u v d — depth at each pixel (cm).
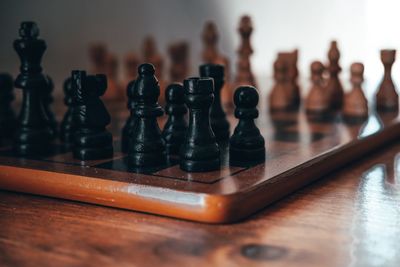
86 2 89
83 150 42
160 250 30
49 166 40
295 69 71
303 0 129
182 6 109
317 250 30
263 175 37
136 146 40
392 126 54
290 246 31
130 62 77
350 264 29
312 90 63
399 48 138
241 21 70
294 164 40
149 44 81
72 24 86
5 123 51
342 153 45
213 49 74
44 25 82
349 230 33
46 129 44
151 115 40
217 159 39
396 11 137
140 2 99
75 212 36
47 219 35
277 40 128
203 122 39
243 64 70
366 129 52
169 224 34
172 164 40
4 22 75
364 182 41
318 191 39
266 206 36
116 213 36
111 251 30
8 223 34
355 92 59
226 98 69
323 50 133
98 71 76
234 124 57
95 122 42
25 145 43
